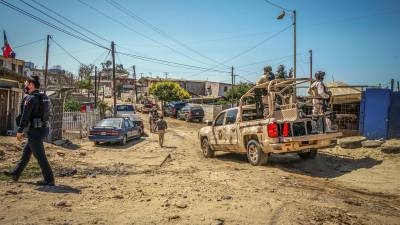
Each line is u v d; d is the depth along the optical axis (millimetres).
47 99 6453
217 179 7891
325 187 7469
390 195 6844
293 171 9523
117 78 94812
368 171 9195
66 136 19531
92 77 87250
